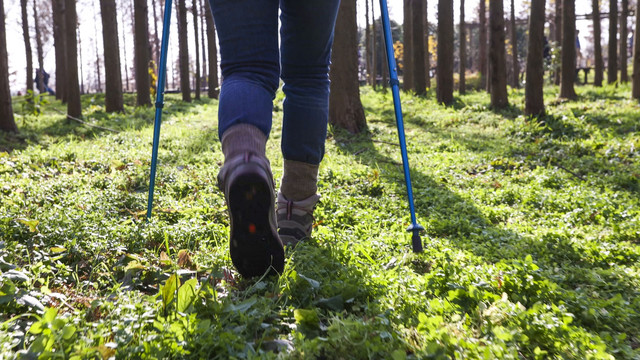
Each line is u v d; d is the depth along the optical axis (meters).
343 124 10.89
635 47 14.52
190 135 9.30
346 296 1.98
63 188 4.42
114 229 2.80
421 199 4.79
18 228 2.78
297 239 2.62
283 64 2.17
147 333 1.50
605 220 4.14
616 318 2.06
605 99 15.42
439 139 9.97
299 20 1.96
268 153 7.25
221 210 3.70
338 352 1.52
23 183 4.54
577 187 5.41
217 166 6.07
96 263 2.39
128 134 9.59
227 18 1.62
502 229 3.73
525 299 2.10
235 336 1.48
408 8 22.12
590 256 3.08
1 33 10.13
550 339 1.70
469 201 4.81
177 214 3.50
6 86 10.14
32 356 1.29
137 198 4.02
